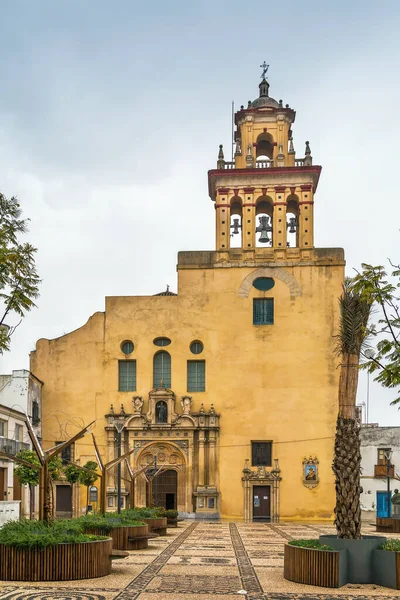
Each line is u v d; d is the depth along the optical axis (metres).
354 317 21.08
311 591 17.56
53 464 44.81
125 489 52.88
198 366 54.97
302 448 52.56
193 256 56.12
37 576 18.31
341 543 19.09
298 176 56.19
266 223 58.12
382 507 56.56
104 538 19.95
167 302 55.72
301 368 53.69
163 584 18.38
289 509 51.66
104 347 55.53
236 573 20.72
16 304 21.39
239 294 55.22
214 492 51.91
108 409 54.59
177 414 53.50
